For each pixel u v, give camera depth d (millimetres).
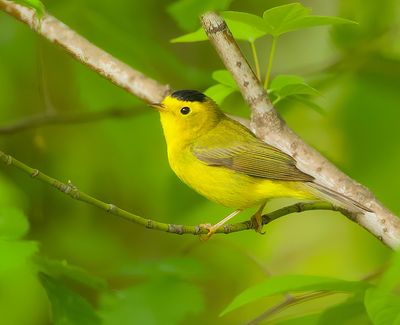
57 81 14008
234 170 9508
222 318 14031
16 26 13320
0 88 13742
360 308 7223
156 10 13742
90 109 13672
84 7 12961
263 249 14383
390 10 13383
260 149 9180
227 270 14094
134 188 14031
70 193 7336
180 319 9547
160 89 10445
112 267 10727
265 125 9156
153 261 10219
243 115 13875
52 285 8008
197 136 9984
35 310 11148
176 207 13828
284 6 7902
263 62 14562
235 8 14203
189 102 10070
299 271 14406
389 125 13023
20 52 13562
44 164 14055
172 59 12891
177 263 10070
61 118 12750
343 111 13227
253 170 9242
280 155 9062
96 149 14023
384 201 12844
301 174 8828
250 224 9055
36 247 7246
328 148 13688
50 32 10562
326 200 8438
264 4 14188
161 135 13852
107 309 9625
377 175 12914
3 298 10859
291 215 14711
